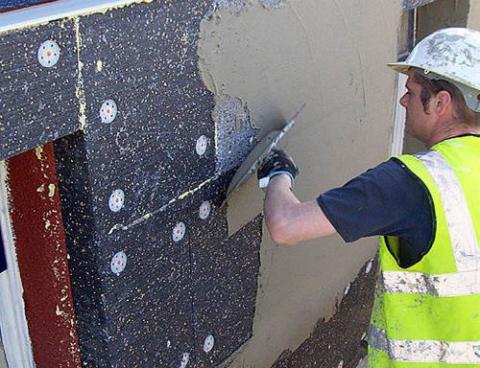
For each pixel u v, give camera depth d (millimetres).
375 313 2051
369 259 3531
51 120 1517
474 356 1843
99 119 1634
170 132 1860
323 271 3029
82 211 1716
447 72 1820
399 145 3666
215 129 2027
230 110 2066
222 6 1926
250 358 2596
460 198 1722
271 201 1899
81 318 1884
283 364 2891
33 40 1430
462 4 3666
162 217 1922
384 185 1714
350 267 3316
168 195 1918
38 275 1880
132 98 1709
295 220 1772
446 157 1774
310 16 2375
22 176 1754
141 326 1965
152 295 1970
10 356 2027
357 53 2768
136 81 1705
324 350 3287
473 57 1827
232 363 2473
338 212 1726
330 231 1754
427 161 1762
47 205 1757
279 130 2312
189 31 1829
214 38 1927
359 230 1727
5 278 1912
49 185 1725
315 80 2500
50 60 1478
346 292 3352
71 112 1559
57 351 1980
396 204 1710
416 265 1799
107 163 1692
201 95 1935
